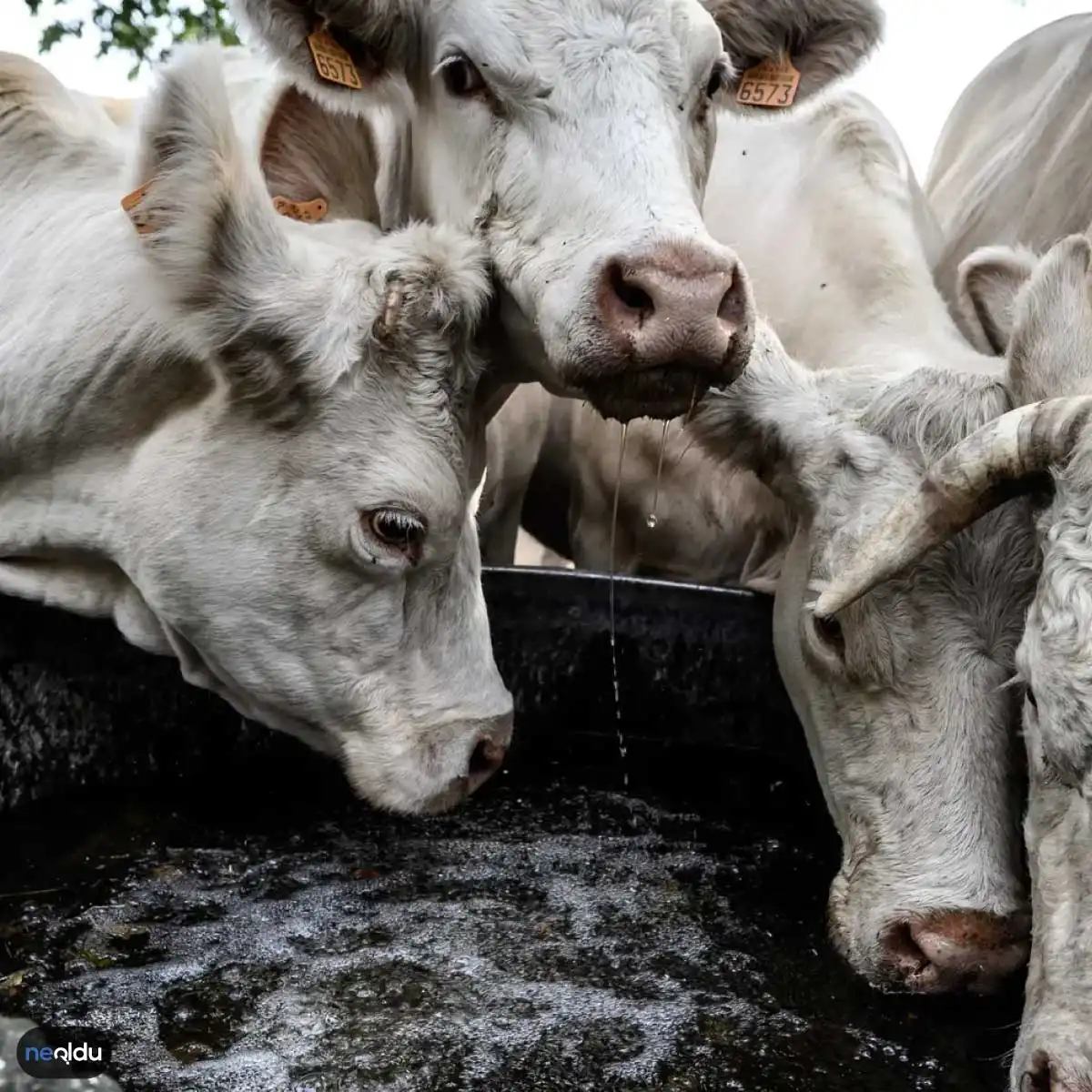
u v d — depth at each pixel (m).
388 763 1.79
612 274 1.66
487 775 1.85
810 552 1.85
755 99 2.12
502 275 1.77
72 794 1.92
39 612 1.87
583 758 2.09
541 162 1.75
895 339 1.99
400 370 1.71
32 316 1.81
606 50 1.75
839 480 1.81
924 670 1.72
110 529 1.79
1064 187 2.31
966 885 1.66
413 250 1.71
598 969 1.69
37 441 1.81
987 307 2.00
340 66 1.90
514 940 1.73
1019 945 1.64
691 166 1.84
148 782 1.97
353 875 1.84
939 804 1.70
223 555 1.74
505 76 1.77
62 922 1.73
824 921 1.77
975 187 2.47
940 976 1.65
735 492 2.26
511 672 2.08
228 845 1.88
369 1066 1.54
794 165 2.27
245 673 1.78
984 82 2.76
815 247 2.15
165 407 1.77
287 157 1.99
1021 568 1.71
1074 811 1.54
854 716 1.78
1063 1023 1.47
